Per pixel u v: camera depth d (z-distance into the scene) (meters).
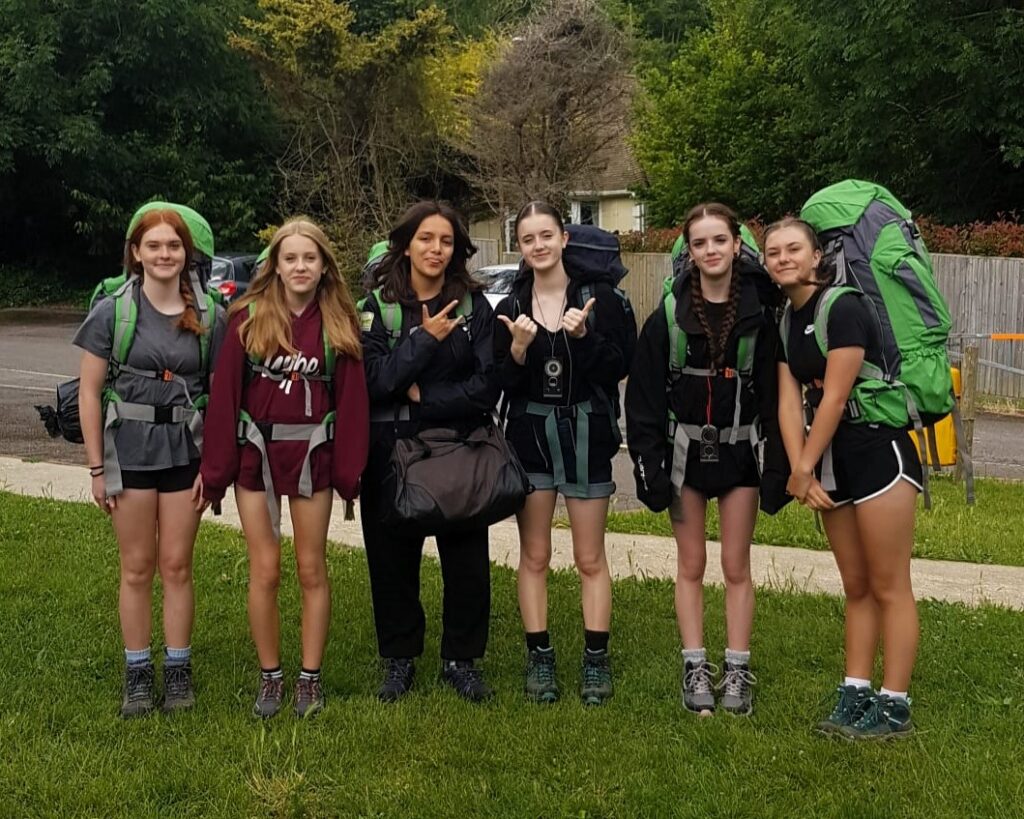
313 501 3.87
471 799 3.36
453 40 31.59
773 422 3.81
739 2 26.47
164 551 3.98
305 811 3.30
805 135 24.20
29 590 5.34
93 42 26.83
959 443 7.83
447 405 3.94
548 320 3.96
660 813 3.28
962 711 4.00
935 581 5.75
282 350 3.74
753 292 3.81
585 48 21.92
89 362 3.80
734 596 4.09
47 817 3.24
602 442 4.08
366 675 4.40
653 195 28.41
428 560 5.98
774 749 3.67
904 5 17.72
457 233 4.03
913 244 3.64
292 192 27.11
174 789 3.42
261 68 25.73
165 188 28.14
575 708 4.05
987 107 18.34
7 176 27.36
